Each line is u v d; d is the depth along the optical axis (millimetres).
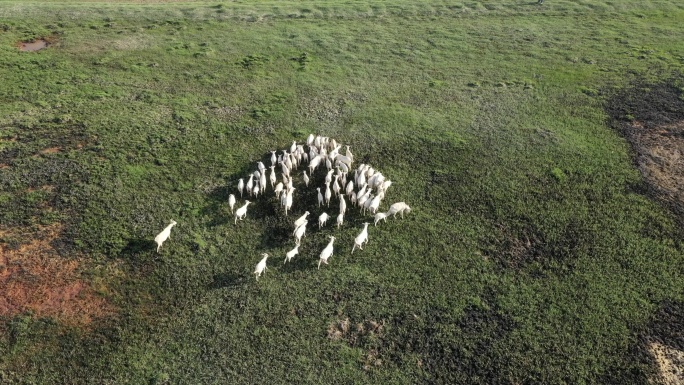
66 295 15883
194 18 37719
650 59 32969
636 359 14633
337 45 34406
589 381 14078
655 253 18125
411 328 15328
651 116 26719
